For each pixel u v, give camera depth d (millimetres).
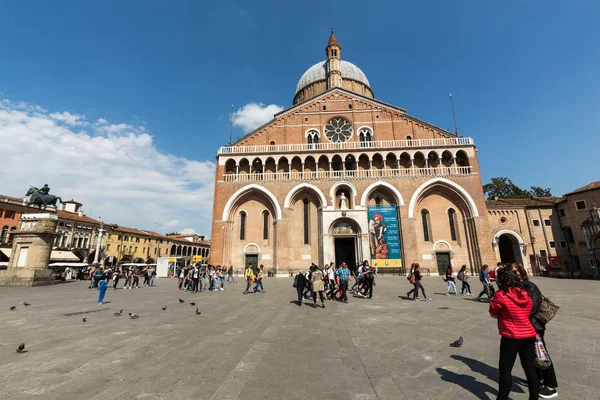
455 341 7965
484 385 5484
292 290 22844
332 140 43625
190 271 24266
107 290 25094
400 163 41500
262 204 40875
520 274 5793
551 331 9414
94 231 60906
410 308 13961
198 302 16953
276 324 10742
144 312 13609
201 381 5684
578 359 6906
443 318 11586
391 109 43781
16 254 29125
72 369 6328
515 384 5656
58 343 8336
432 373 6062
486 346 7895
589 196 37219
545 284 26094
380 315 12297
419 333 9297
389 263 36188
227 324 10844
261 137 43812
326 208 38312
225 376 5934
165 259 52219
